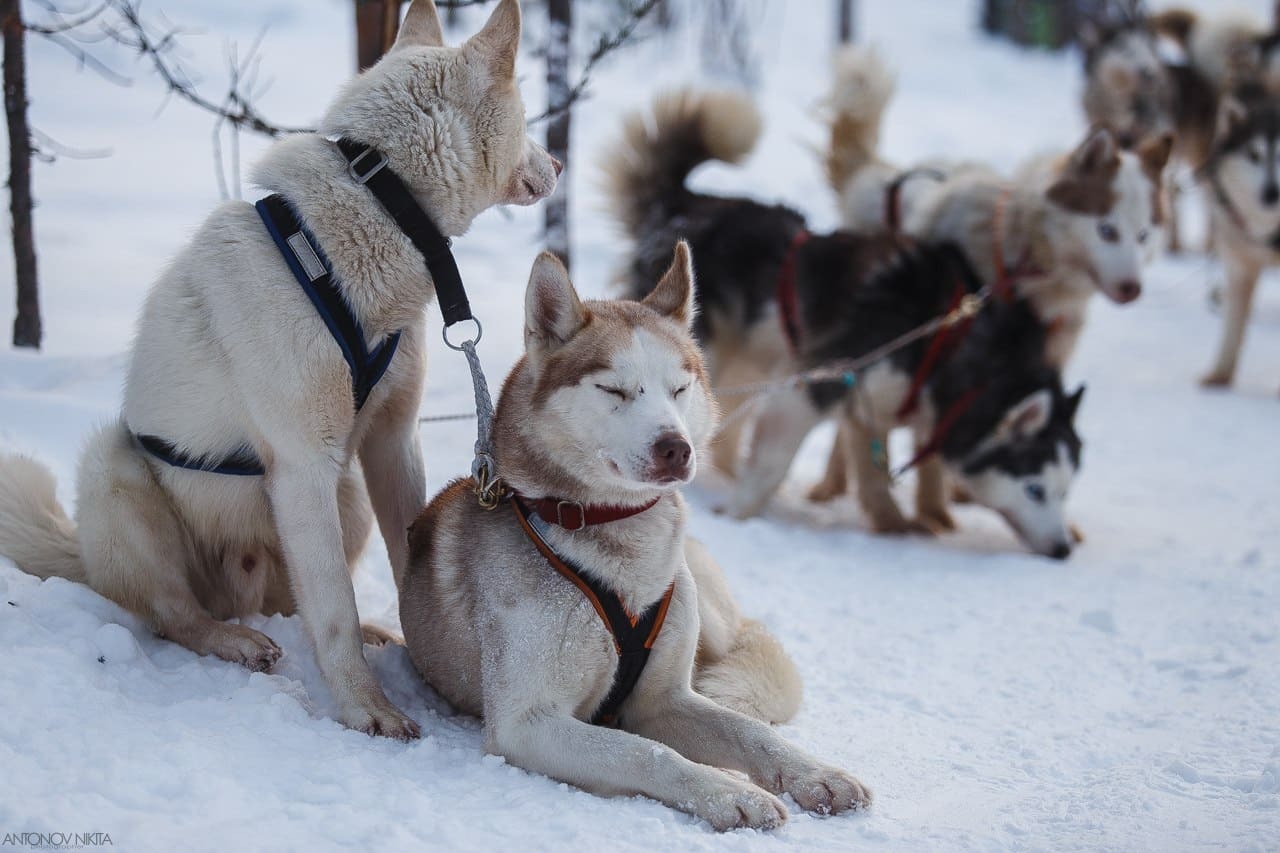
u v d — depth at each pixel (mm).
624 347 2801
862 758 3176
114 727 2633
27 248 5375
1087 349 9969
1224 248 8523
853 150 7020
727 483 6391
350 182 2986
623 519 2834
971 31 25359
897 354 5609
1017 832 2715
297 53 17109
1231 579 4875
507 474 2926
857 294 5668
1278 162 8102
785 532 5570
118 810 2334
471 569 2982
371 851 2318
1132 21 11586
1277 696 3605
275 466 3035
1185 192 12195
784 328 5848
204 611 3307
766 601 4547
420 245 3031
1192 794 2934
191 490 3227
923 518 6160
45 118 12406
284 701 2893
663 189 6359
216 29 18000
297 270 2928
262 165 3055
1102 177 5645
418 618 3213
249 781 2529
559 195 6648
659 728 2994
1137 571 5125
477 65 3074
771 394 5688
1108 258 5676
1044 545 5426
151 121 12867
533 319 2873
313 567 3025
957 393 5613
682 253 3098
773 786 2807
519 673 2781
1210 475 6746
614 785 2680
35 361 5195
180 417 3104
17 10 5086
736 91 6398
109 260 7680
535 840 2445
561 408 2803
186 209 9570
